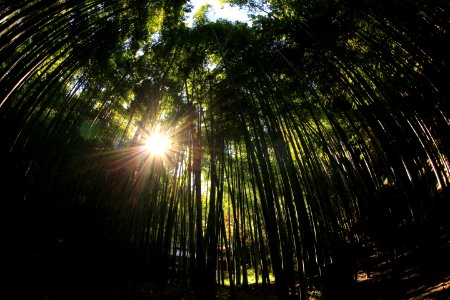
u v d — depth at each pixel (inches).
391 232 147.3
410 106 149.9
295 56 183.5
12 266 117.7
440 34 127.8
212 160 149.8
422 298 116.4
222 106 187.6
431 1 127.4
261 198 130.5
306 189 149.8
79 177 187.3
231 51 190.4
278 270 116.5
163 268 152.2
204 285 123.6
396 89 155.6
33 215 143.3
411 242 153.0
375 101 152.5
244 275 186.9
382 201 151.0
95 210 188.2
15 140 135.6
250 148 146.4
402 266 159.5
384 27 147.8
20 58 134.5
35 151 154.9
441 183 145.6
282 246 127.3
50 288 117.5
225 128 187.6
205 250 137.6
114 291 134.9
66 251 147.3
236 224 161.2
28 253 128.8
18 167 139.4
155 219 187.8
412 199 144.4
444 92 128.0
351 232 147.2
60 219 167.9
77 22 151.3
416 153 149.2
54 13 130.3
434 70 132.2
